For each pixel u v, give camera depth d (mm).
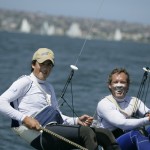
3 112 14070
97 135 13945
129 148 14508
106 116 15008
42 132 14141
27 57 87000
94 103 36062
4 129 26844
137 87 44875
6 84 44750
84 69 67250
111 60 91188
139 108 15609
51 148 14188
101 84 49500
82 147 13625
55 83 48531
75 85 47562
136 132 14391
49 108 14406
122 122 14695
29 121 13891
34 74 14641
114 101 15234
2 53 94375
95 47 172375
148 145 13961
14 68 63000
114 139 13961
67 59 88750
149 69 15492
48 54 14578
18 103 14414
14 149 23375
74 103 35125
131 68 70625
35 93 14438
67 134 13953
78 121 14984
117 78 15180
